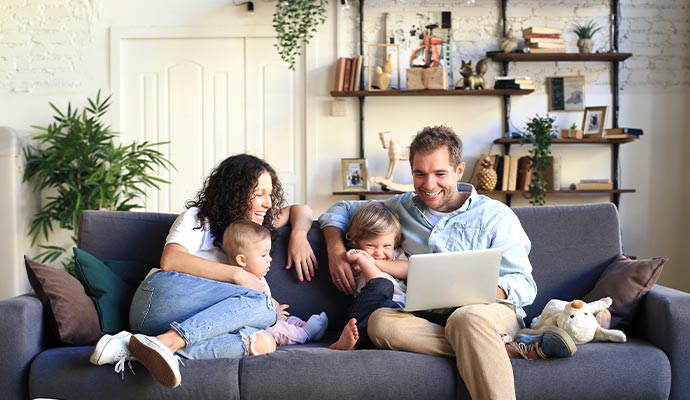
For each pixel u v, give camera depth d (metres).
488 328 2.22
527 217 2.91
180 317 2.39
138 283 2.71
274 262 2.86
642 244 5.56
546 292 2.85
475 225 2.72
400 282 2.70
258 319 2.44
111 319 2.54
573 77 5.52
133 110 5.59
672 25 5.53
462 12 5.52
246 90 5.59
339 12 5.51
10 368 2.25
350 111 5.55
